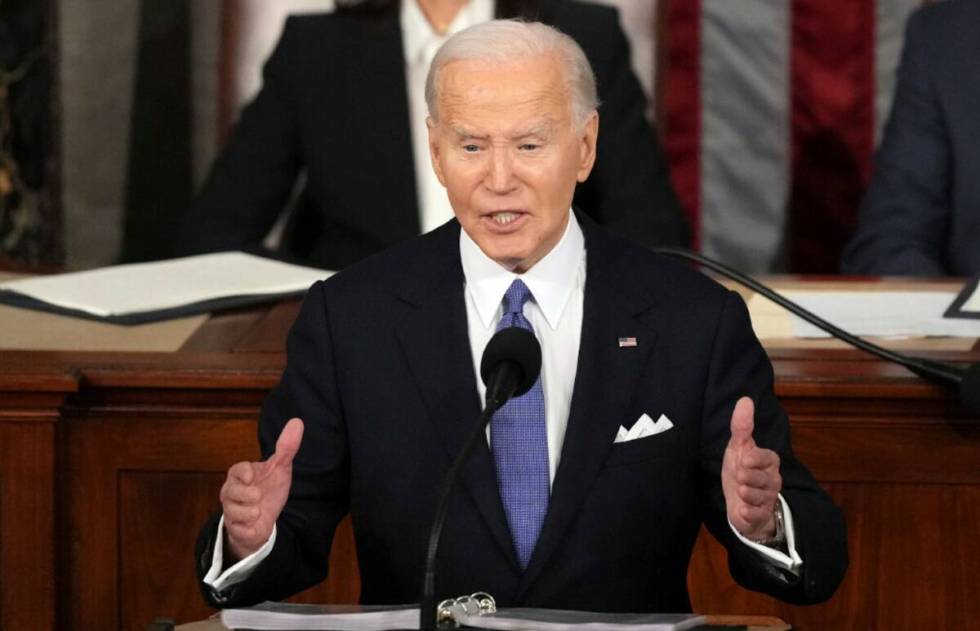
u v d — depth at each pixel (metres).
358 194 13.34
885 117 15.98
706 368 7.12
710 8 15.97
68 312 9.60
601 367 7.06
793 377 8.09
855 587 8.27
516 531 6.96
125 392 8.18
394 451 7.07
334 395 7.20
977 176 13.00
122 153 16.39
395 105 13.38
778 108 16.05
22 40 16.17
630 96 13.69
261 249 12.05
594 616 5.73
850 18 15.87
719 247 16.27
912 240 13.16
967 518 8.20
